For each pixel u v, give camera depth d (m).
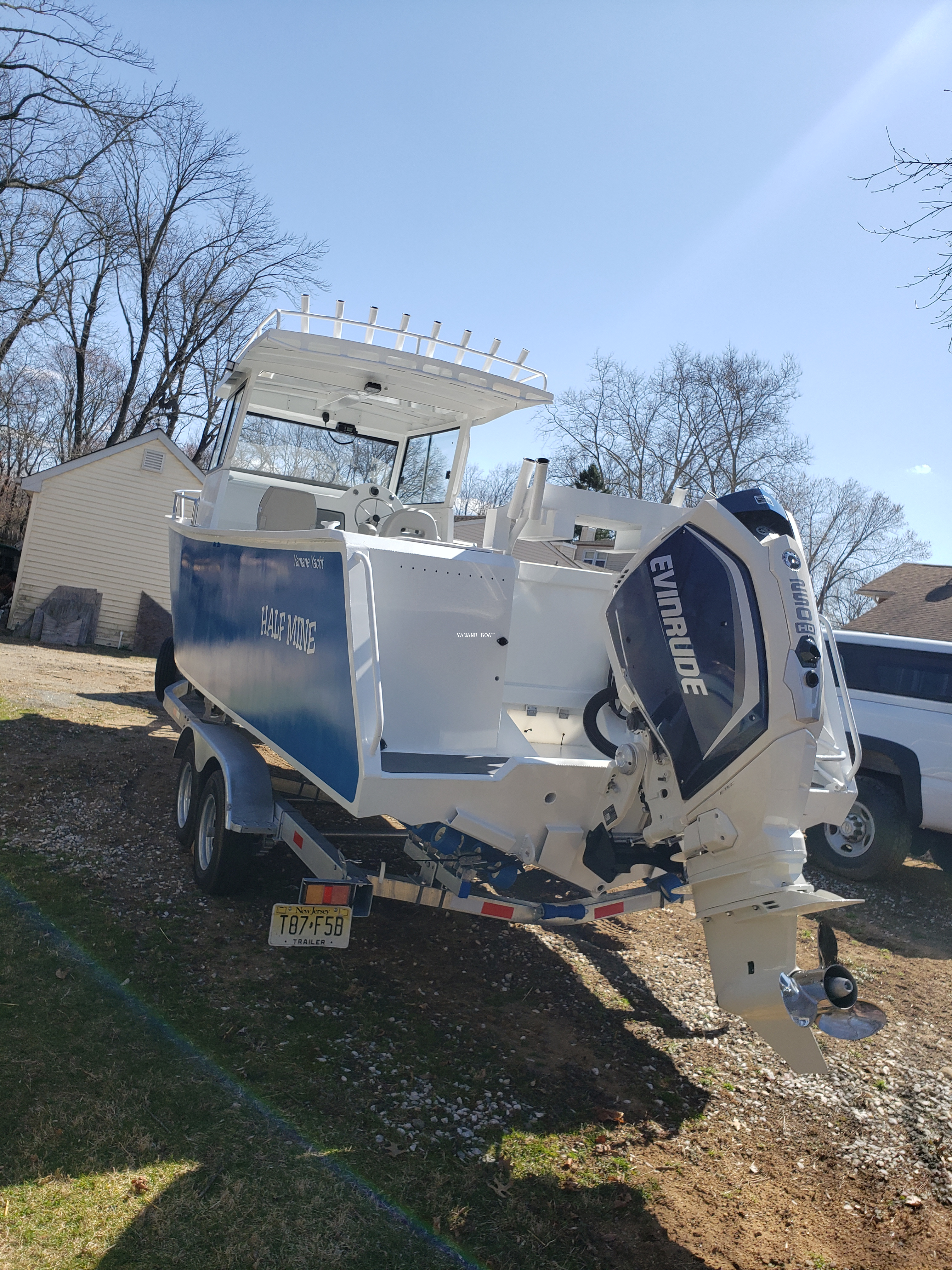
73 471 19.08
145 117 23.92
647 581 3.73
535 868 4.66
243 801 5.12
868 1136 3.94
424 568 4.22
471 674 4.36
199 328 36.06
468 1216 3.04
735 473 39.72
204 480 8.63
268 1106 3.49
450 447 7.90
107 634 19.45
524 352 7.01
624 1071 4.22
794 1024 3.17
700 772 3.46
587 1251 2.96
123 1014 4.00
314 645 4.45
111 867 5.78
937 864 8.95
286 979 4.61
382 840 6.62
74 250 30.00
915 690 8.10
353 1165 3.22
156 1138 3.19
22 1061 3.51
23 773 7.41
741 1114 4.00
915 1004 5.52
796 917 3.30
